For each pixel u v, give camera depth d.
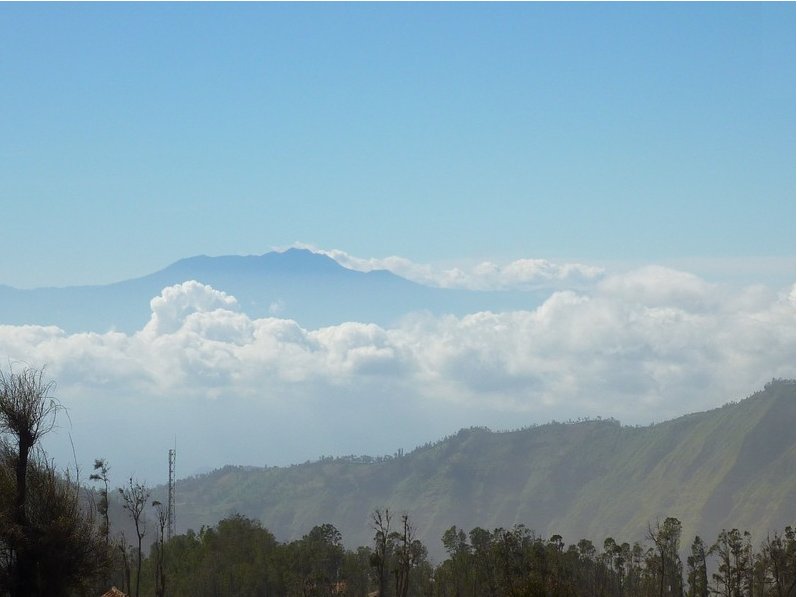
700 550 140.50
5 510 55.75
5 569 55.94
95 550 59.00
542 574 123.00
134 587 137.25
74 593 59.00
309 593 152.62
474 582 144.12
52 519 57.09
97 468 86.00
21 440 56.88
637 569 161.75
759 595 129.50
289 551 164.50
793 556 123.88
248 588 155.00
